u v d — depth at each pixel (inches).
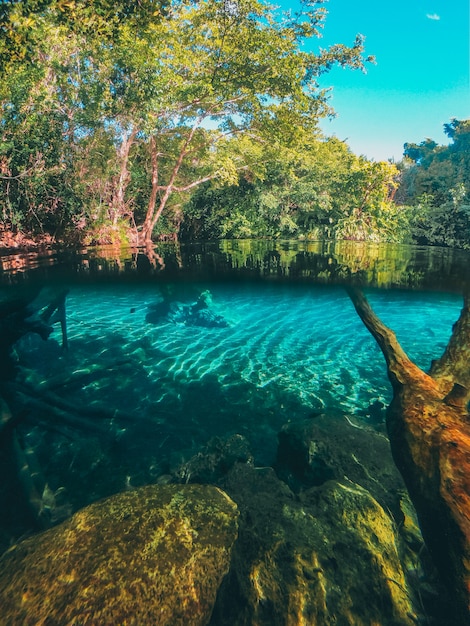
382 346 146.6
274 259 341.1
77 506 125.6
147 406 205.3
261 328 398.3
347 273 295.0
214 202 780.0
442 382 112.9
